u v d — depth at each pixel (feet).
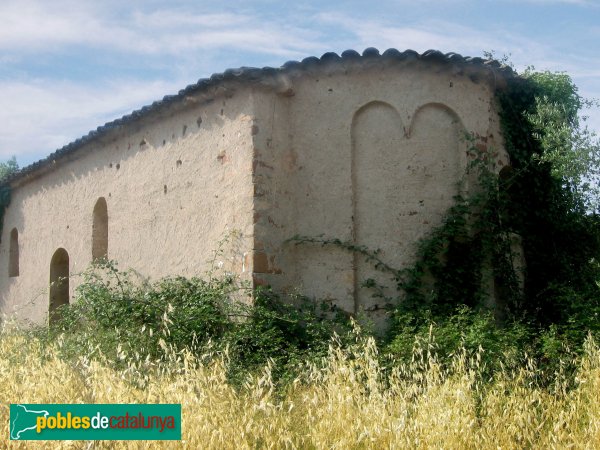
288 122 30.19
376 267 28.58
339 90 29.86
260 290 27.50
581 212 32.73
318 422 17.37
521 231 32.04
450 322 25.27
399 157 29.37
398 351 23.31
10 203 51.21
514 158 32.12
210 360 23.22
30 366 21.50
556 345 23.17
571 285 31.09
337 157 29.50
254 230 28.17
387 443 16.56
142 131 36.37
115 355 23.16
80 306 29.91
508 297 29.86
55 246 44.42
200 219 31.42
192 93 31.32
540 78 33.86
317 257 29.14
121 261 36.86
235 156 29.68
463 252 29.12
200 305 27.55
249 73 28.58
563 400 19.94
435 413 17.43
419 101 29.66
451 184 29.53
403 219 28.96
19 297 48.57
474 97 30.73
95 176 40.42
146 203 35.35
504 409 18.49
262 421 17.22
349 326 27.43
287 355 25.48
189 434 16.20
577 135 30.91
